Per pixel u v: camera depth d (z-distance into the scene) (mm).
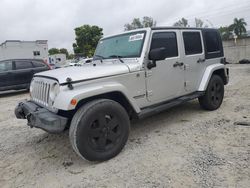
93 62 4691
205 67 5352
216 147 3637
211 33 5602
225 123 4641
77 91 3227
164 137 4211
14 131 5270
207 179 2842
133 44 4250
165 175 3008
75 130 3189
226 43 22938
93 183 2986
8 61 10883
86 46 41844
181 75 4734
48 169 3449
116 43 4590
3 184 3139
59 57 42188
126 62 4109
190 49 4969
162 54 3928
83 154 3270
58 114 3377
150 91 4164
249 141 3746
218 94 5609
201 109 5723
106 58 4551
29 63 11328
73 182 3053
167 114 5520
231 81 9844
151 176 3012
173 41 4609
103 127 3391
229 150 3504
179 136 4191
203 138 4016
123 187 2846
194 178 2885
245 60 21078
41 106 3771
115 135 3535
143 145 3934
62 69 4094
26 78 11094
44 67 11695
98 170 3271
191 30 5039
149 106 4238
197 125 4660
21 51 35531
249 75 11461
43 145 4332
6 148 4324
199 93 5109
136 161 3416
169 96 4562
